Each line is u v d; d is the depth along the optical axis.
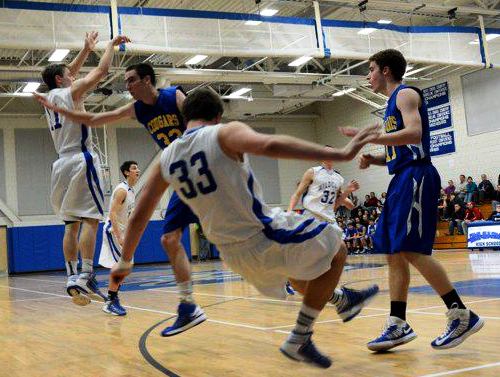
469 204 16.81
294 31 13.88
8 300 8.87
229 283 9.73
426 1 17.12
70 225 4.88
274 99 21.08
